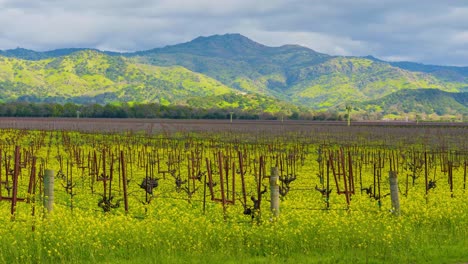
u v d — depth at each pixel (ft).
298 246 51.55
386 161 158.51
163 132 300.20
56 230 50.55
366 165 152.35
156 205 75.77
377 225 55.83
